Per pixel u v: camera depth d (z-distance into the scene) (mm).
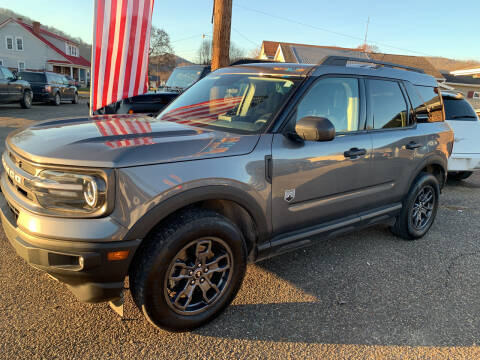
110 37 4984
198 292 2557
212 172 2355
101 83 5070
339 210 3271
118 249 2068
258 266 3445
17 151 2348
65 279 2115
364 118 3416
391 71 3828
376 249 3977
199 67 10078
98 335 2412
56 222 2041
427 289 3213
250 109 2979
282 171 2732
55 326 2461
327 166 3014
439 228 4707
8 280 2922
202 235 2340
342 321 2715
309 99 2979
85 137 2357
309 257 3701
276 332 2559
